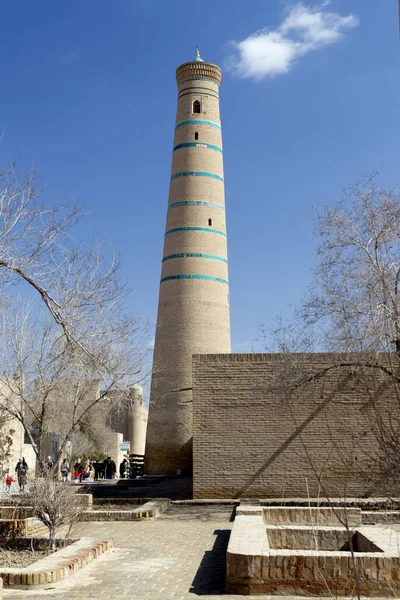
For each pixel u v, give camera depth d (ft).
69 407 69.21
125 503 65.00
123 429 213.05
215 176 133.59
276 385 66.28
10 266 33.78
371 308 57.11
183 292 127.65
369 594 25.94
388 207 62.08
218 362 68.64
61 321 37.78
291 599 25.91
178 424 123.85
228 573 27.32
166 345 127.13
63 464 98.73
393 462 23.91
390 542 30.58
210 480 66.80
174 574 30.89
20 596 26.78
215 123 136.67
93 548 34.47
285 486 65.87
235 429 67.46
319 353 66.54
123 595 26.81
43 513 38.47
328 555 26.58
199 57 140.87
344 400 66.28
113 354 56.90
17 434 114.93
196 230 129.80
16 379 59.57
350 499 61.21
